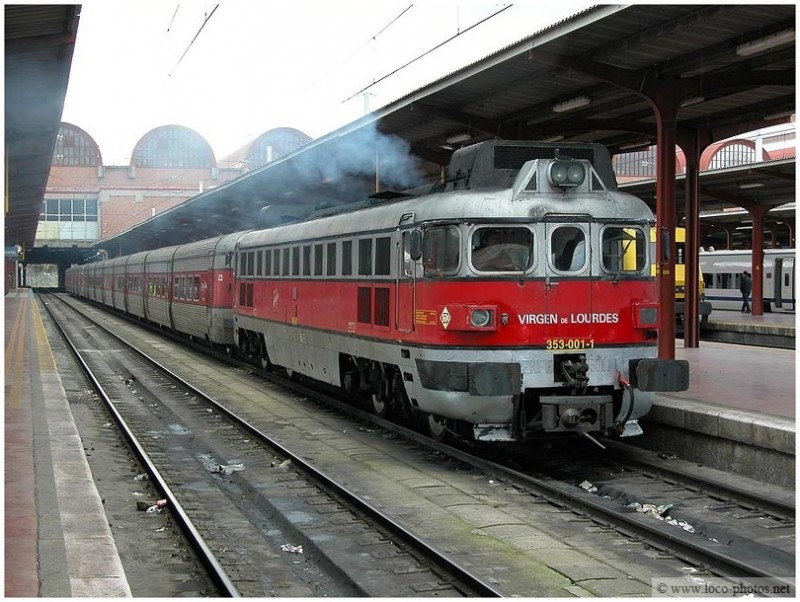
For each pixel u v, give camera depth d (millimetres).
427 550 7453
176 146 77750
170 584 7176
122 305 44875
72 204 78438
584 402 10172
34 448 11023
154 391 18516
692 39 12945
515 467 11023
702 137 19672
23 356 23641
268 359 20109
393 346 11688
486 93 16750
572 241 10422
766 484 9914
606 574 7031
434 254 10516
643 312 10578
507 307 10164
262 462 11570
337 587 7180
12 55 13898
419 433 12773
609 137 21016
